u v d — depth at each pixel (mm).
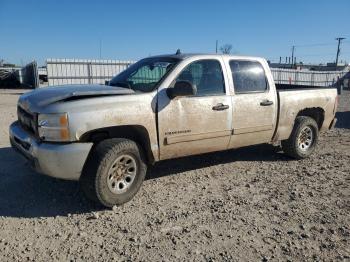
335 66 74688
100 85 5531
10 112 13688
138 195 5238
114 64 29266
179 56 5738
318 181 5949
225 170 6508
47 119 4453
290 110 6793
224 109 5777
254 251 3830
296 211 4777
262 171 6496
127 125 4836
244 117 6078
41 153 4465
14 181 5645
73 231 4188
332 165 6883
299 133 7070
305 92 7098
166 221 4445
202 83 5668
